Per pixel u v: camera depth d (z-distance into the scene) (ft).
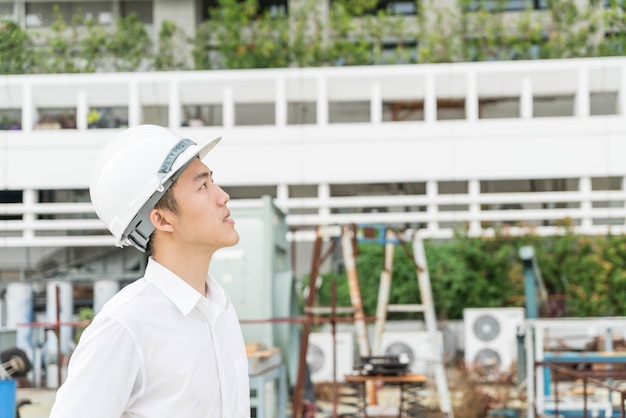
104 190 7.70
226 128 52.37
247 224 32.30
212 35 64.95
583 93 52.26
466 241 49.24
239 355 7.86
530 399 28.81
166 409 7.27
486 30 61.11
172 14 67.00
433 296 48.01
